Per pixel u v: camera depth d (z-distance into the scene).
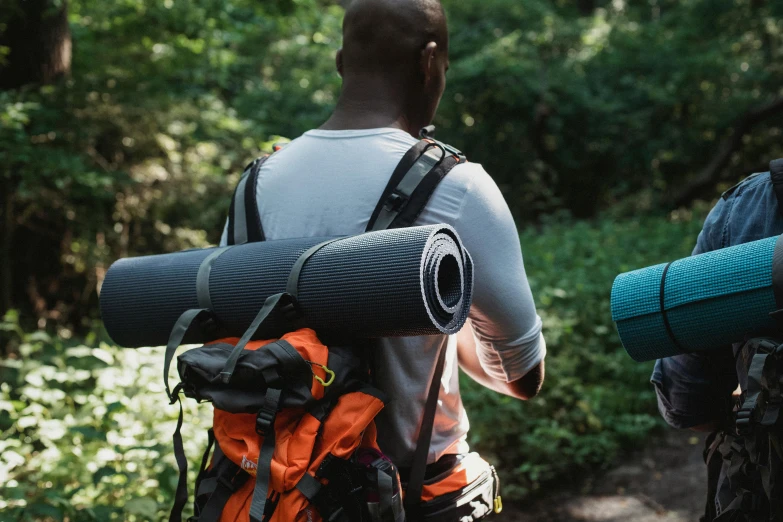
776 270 1.37
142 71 8.28
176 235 7.67
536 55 14.71
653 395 5.22
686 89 14.40
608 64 14.82
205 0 8.58
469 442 4.59
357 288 1.39
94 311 7.38
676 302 1.47
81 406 4.59
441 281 1.47
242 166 8.33
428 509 1.63
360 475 1.41
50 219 7.12
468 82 14.46
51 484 3.54
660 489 4.38
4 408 4.09
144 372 4.21
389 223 1.54
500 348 1.64
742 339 1.45
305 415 1.39
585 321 6.07
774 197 1.55
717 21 14.74
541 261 8.16
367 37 1.69
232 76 12.52
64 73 7.45
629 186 15.22
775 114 14.05
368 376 1.50
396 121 1.69
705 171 13.84
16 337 6.32
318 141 1.68
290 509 1.35
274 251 1.51
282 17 9.91
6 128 6.06
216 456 1.49
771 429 1.33
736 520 1.47
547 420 4.73
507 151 15.02
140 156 7.62
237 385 1.40
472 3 15.27
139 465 3.48
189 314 1.50
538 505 4.32
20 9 6.91
